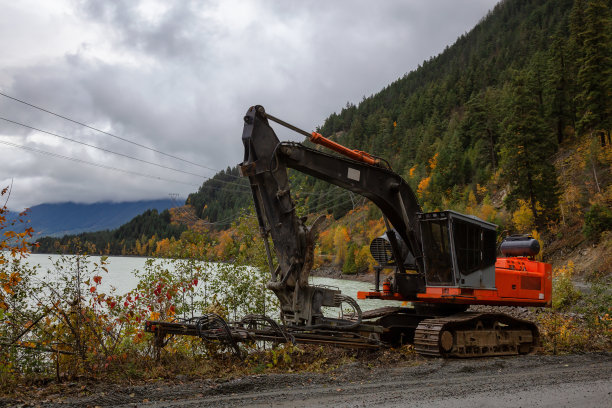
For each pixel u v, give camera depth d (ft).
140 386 23.99
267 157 33.71
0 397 21.61
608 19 228.63
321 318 35.45
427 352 36.70
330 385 25.82
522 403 21.99
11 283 27.81
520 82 212.64
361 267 320.91
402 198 40.98
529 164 207.92
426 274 40.50
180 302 40.52
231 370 30.19
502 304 43.55
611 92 222.48
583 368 32.73
